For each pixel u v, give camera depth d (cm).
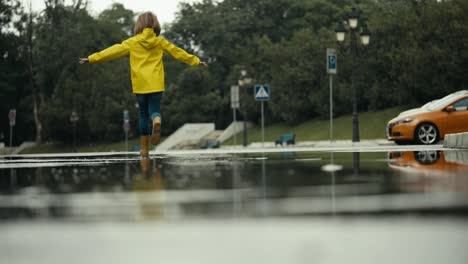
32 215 382
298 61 7412
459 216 348
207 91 9538
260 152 1531
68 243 293
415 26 5531
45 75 8831
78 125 8994
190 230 323
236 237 303
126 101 9075
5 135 10175
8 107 9931
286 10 10062
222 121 9538
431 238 289
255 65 8756
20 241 297
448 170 709
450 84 5256
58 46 8700
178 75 10381
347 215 358
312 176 651
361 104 7038
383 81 6325
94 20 10219
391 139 2359
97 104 8938
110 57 1335
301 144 5822
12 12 8425
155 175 723
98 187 575
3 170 923
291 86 7494
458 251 264
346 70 6731
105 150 8862
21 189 573
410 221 333
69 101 8925
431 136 2289
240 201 440
